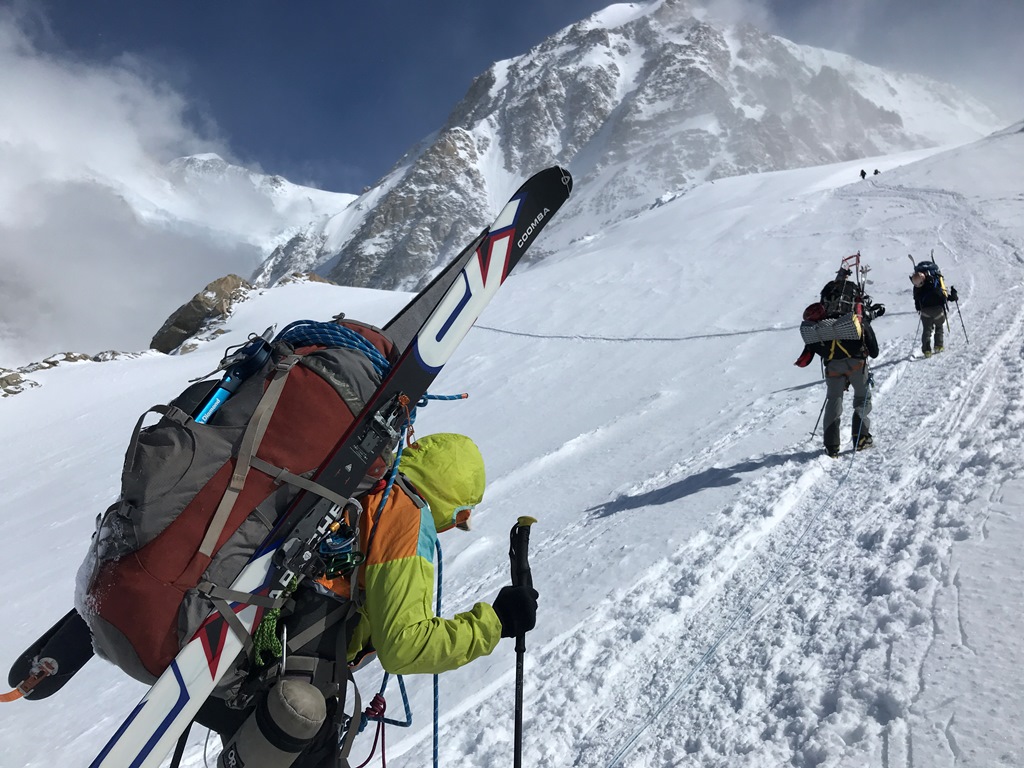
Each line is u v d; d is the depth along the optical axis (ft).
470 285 7.77
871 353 22.91
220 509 6.51
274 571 6.64
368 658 7.75
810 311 23.43
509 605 7.15
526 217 8.20
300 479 6.71
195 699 6.35
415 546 7.04
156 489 6.47
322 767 7.03
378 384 7.38
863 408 22.89
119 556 6.50
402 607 6.75
